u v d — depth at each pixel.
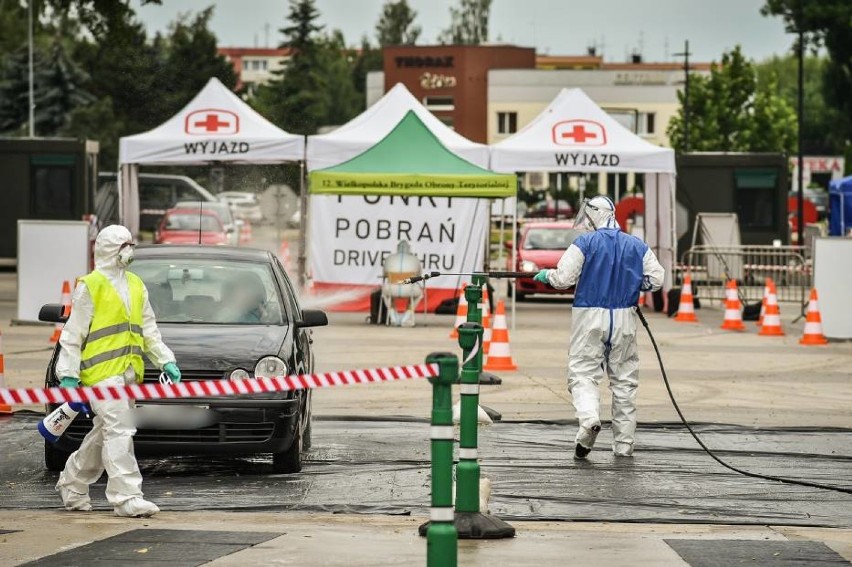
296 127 190.12
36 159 102.62
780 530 21.94
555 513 23.25
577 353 29.16
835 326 57.50
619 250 28.95
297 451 26.86
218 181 93.88
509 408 36.69
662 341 57.09
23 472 26.97
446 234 68.19
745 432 32.94
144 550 19.20
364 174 59.56
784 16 169.88
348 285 67.62
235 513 22.92
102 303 22.03
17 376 40.81
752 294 85.12
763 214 103.75
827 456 29.73
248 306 28.73
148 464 28.16
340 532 20.86
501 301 45.78
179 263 29.73
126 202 66.94
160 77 138.50
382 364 46.03
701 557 19.33
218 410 25.67
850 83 172.38
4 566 18.12
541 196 173.62
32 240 58.50
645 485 26.03
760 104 196.50
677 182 95.75
